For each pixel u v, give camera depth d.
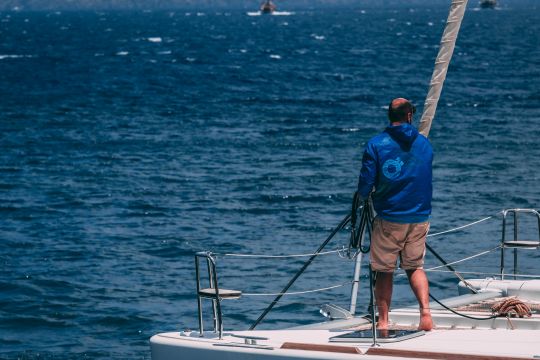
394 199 11.73
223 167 46.31
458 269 24.97
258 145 54.19
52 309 22.62
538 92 84.69
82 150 52.81
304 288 23.58
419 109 72.00
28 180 43.16
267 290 23.59
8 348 19.91
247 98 84.25
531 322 12.34
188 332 11.98
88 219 34.25
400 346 10.84
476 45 166.75
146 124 65.69
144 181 42.50
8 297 23.64
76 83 102.44
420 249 11.94
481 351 10.58
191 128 62.91
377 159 11.72
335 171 44.75
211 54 155.00
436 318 12.87
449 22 12.38
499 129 59.19
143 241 30.33
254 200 37.50
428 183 11.84
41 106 78.50
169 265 27.02
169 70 121.62
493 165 44.78
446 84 93.88
